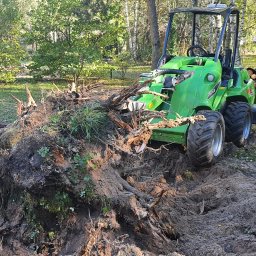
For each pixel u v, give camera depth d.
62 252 4.25
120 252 4.07
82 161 4.45
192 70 7.04
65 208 4.39
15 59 18.05
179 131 6.48
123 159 4.86
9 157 4.50
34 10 17.94
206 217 5.29
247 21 24.83
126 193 4.48
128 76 20.91
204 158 6.47
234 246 4.56
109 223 4.28
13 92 15.48
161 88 6.63
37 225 4.46
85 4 18.81
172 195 5.78
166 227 4.71
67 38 17.64
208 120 6.51
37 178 4.31
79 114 4.80
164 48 7.72
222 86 7.53
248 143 8.40
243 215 5.21
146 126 4.86
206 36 24.12
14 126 4.92
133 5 31.36
